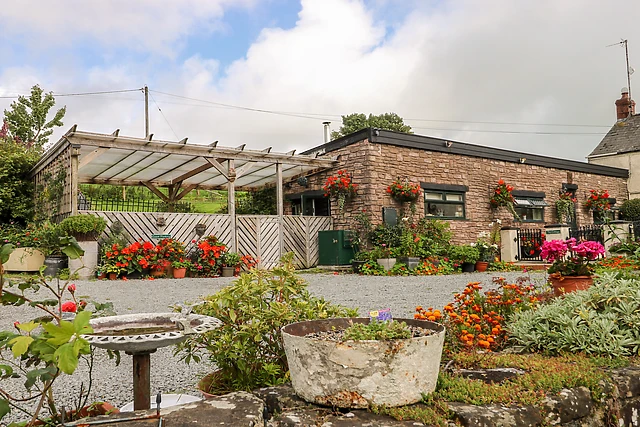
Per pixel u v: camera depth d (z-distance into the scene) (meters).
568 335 2.79
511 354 2.71
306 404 1.80
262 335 2.56
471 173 14.53
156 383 3.09
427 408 1.70
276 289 2.70
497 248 13.19
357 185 12.61
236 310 2.59
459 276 10.45
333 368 1.72
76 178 9.81
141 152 11.07
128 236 10.34
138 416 1.66
